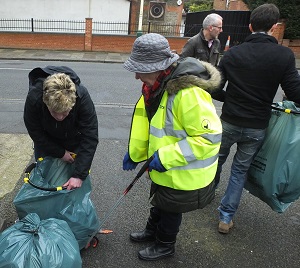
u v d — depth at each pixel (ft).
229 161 14.12
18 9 63.57
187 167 6.80
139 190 11.33
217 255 8.57
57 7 64.13
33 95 7.01
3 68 35.32
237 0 81.71
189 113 6.37
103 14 65.57
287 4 50.67
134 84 29.09
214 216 10.14
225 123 8.78
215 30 12.86
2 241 6.31
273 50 7.80
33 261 5.93
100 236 8.97
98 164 13.16
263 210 10.55
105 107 21.38
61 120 6.93
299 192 8.71
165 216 7.75
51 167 7.70
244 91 8.18
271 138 8.70
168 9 80.69
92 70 36.78
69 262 6.25
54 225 6.73
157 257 8.16
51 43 52.54
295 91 7.79
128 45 53.52
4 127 16.81
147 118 7.65
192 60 6.58
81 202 7.79
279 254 8.72
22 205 7.42
